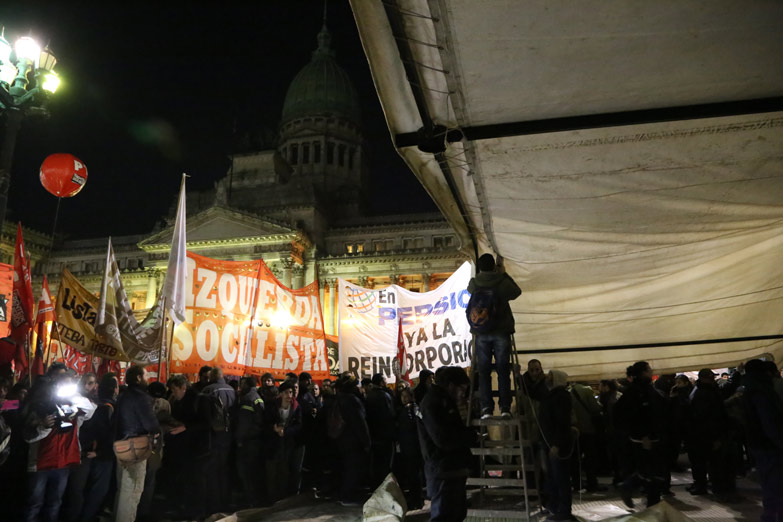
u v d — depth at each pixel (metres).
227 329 14.05
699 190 8.32
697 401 10.66
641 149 7.36
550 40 5.63
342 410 10.98
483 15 5.33
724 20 5.26
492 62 5.95
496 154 7.59
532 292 12.11
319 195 75.38
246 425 10.91
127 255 76.56
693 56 5.78
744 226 9.49
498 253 10.89
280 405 11.62
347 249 69.88
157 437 8.69
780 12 5.11
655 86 6.30
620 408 8.95
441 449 6.07
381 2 5.36
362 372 15.12
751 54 5.71
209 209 66.94
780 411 6.77
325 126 90.44
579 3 5.13
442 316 14.29
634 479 8.91
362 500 10.94
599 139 7.18
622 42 5.62
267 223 65.25
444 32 5.56
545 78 6.20
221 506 10.33
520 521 8.26
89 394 10.34
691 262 10.76
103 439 8.97
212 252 66.62
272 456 11.30
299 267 66.19
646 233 9.80
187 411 9.83
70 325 12.53
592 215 9.19
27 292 12.41
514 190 8.48
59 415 7.96
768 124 6.71
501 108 6.73
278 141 94.19
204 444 9.67
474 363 8.92
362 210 84.31
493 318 8.17
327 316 65.81
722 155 7.41
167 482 11.09
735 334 12.36
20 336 12.10
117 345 12.46
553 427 8.71
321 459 12.20
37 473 7.89
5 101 12.47
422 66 6.14
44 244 78.31
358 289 15.71
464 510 6.12
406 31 5.66
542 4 5.18
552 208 9.02
